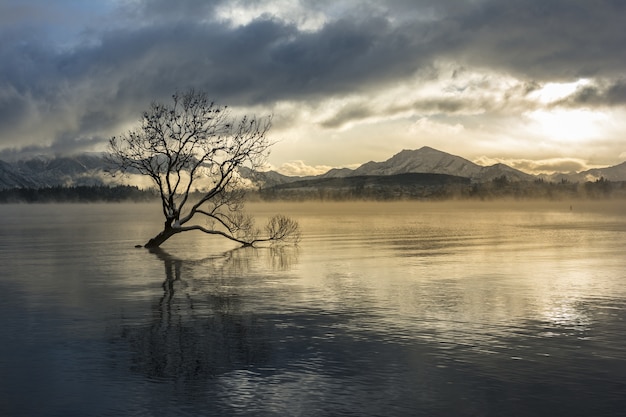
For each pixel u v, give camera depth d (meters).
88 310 20.50
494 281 27.27
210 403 11.25
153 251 45.22
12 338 16.39
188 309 20.58
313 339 16.12
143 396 11.66
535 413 10.70
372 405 11.11
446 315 19.31
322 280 27.88
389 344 15.56
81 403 11.28
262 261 36.97
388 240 55.81
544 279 27.91
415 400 11.36
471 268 32.47
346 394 11.70
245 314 19.62
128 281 27.92
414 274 29.94
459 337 16.28
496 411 10.79
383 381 12.49
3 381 12.61
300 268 32.91
